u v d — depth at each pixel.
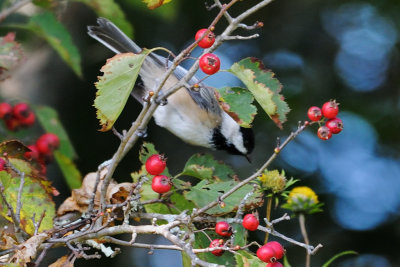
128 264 13.29
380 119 14.78
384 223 13.92
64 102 13.07
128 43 8.81
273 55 15.45
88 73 13.49
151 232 5.57
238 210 5.86
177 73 9.77
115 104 5.52
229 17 5.40
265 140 14.25
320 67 15.32
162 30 14.03
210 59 5.43
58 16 7.19
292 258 13.12
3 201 6.01
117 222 6.72
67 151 7.57
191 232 5.62
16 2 7.18
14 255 5.33
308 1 15.57
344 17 15.70
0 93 11.55
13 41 6.55
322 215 13.84
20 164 6.14
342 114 14.91
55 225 6.10
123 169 13.82
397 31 15.30
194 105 10.11
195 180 13.73
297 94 14.82
